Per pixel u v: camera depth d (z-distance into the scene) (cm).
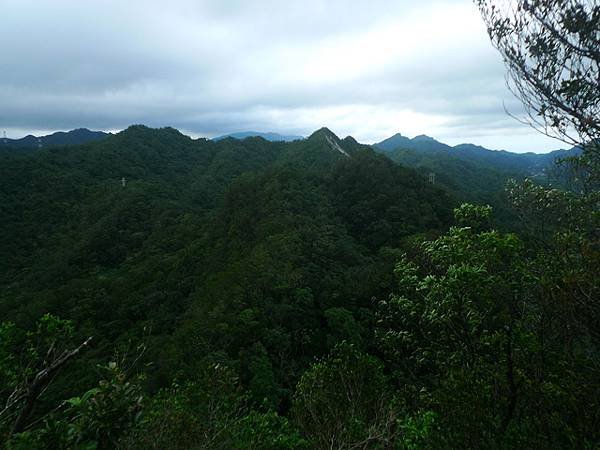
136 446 286
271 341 1750
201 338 1712
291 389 1480
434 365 514
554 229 433
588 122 275
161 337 2052
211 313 1955
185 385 494
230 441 388
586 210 386
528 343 354
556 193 448
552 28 283
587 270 273
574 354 288
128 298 3005
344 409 416
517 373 362
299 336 1897
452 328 461
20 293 3819
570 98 281
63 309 3078
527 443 278
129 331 2466
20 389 249
